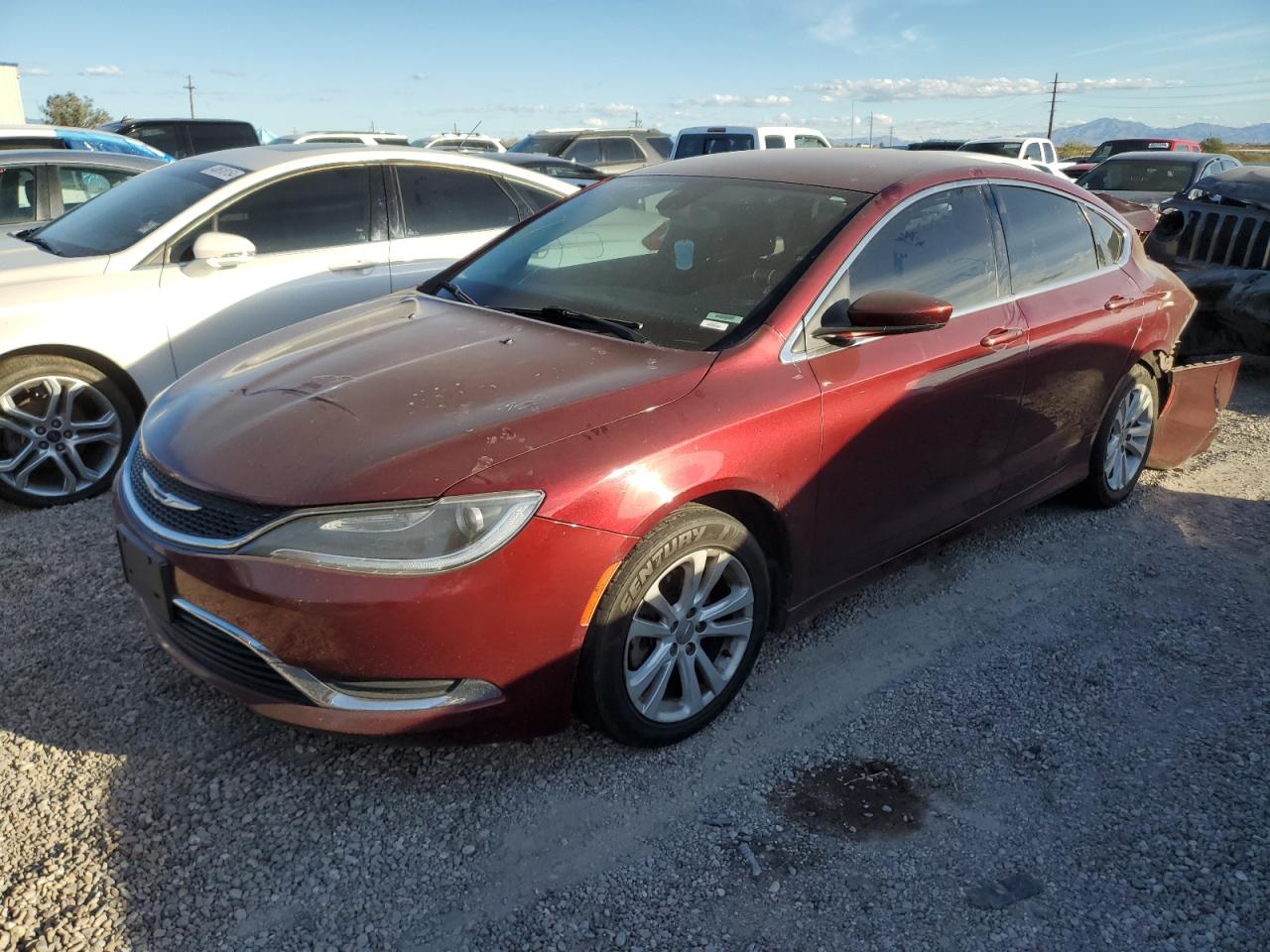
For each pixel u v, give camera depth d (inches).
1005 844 98.3
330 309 207.6
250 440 103.0
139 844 95.7
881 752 112.8
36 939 84.0
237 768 107.2
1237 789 106.0
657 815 102.2
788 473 114.0
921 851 97.3
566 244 147.2
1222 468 207.9
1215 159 535.2
